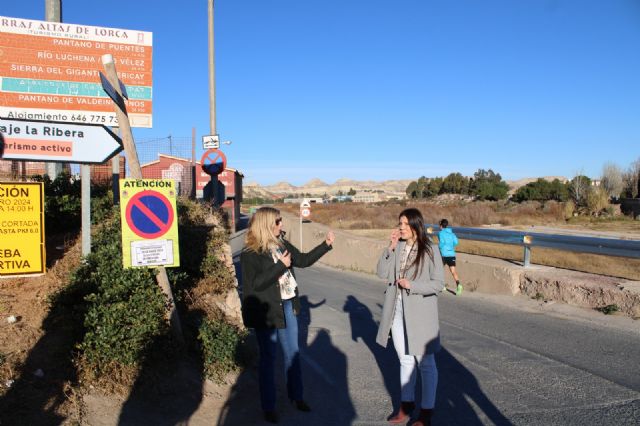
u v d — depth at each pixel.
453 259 12.01
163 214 5.38
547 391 5.54
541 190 73.56
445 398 5.42
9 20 9.44
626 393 5.44
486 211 44.19
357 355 7.20
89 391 4.51
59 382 4.42
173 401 4.84
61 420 4.04
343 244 19.52
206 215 10.07
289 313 5.11
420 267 4.62
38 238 6.25
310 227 24.25
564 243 10.86
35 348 4.71
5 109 9.41
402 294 4.75
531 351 7.02
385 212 48.25
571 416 4.88
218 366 5.60
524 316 9.20
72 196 8.57
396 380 6.15
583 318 8.84
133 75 10.20
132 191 5.29
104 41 10.05
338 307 10.73
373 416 5.04
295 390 5.12
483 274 11.95
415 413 5.10
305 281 15.12
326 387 5.90
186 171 21.59
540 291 10.46
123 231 5.27
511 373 6.15
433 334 4.63
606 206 46.28
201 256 7.65
